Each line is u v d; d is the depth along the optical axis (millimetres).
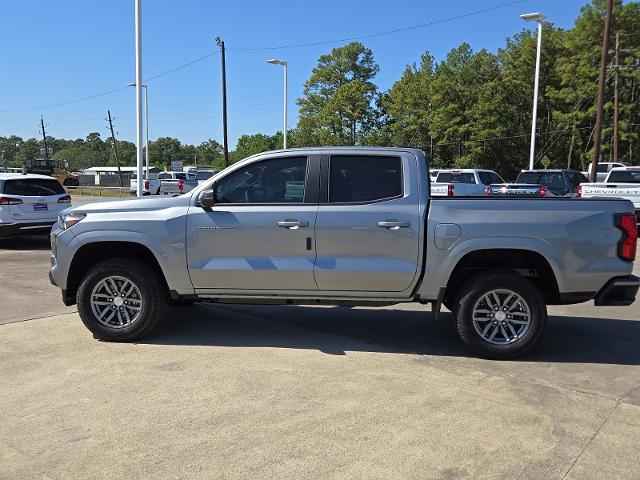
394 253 5367
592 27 41656
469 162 47781
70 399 4336
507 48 52469
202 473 3297
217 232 5562
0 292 8094
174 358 5309
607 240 5250
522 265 5527
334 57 61781
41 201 12398
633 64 41500
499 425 3936
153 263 5977
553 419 4043
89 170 94688
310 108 63438
